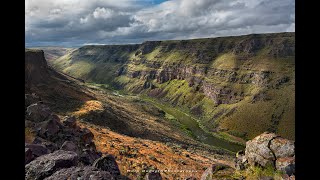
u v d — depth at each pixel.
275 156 14.48
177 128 166.88
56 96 127.06
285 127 181.38
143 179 33.50
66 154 13.11
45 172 11.58
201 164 58.22
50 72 166.50
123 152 48.75
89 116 104.06
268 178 13.88
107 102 163.38
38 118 30.39
